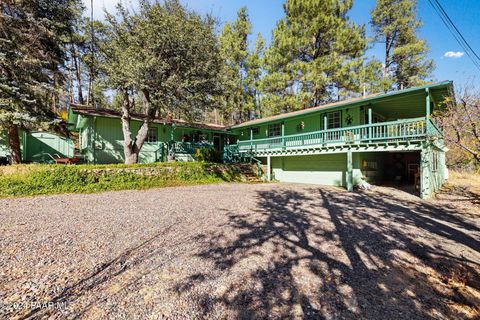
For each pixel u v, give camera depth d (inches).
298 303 98.9
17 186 309.9
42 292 100.7
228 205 285.4
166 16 404.2
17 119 389.1
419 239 180.9
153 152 614.5
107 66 415.5
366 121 503.2
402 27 885.8
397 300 102.3
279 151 580.7
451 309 96.7
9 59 388.2
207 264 131.9
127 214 229.8
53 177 334.6
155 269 124.4
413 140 356.2
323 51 844.0
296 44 812.6
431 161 384.5
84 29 534.9
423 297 105.1
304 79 811.4
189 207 268.1
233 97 1061.1
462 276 123.6
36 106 445.1
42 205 261.4
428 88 353.7
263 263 135.0
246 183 545.3
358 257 146.0
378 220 232.5
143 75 400.5
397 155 585.3
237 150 714.8
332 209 277.9
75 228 184.4
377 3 925.2
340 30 772.6
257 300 100.1
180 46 422.0
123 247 150.9
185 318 87.3
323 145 482.0
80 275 115.6
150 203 284.4
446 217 249.4
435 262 141.4
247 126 721.0
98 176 375.2
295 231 193.5
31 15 430.0
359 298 103.3
